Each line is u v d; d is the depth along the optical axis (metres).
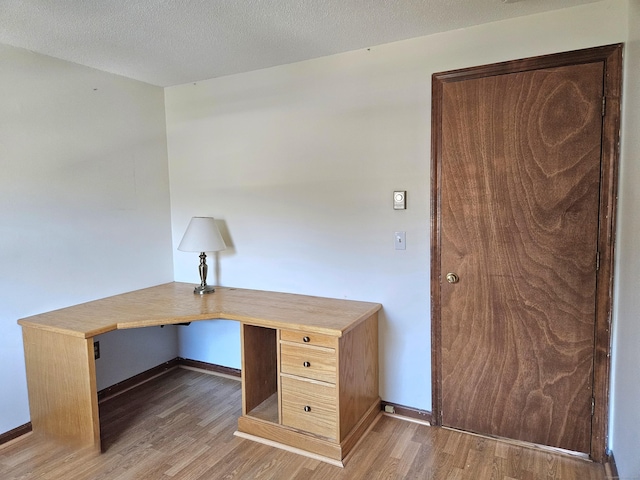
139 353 3.07
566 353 2.08
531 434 2.19
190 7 1.88
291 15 1.99
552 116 2.02
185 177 3.19
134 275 2.99
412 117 2.34
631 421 1.65
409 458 2.11
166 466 2.08
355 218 2.56
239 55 2.52
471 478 1.95
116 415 2.60
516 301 2.17
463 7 1.94
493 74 2.13
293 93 2.69
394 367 2.52
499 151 2.14
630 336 1.70
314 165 2.66
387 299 2.51
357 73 2.47
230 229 3.03
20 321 2.29
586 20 1.93
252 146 2.87
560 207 2.04
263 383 2.53
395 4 1.90
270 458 2.14
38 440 2.31
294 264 2.80
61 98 2.50
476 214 2.22
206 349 3.27
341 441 2.10
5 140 2.24
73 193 2.58
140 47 2.35
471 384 2.31
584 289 2.02
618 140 1.91
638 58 1.65
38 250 2.40
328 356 2.08
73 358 2.15
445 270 2.32
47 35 2.16
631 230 1.71
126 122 2.91
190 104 3.09
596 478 1.93
